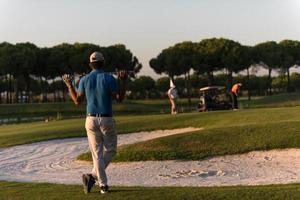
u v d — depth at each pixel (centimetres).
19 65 7975
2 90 10344
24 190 1020
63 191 966
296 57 8944
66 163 1595
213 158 1498
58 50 8450
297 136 1562
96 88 883
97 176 907
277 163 1394
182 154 1524
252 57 8681
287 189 878
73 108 6812
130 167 1437
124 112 6141
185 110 4800
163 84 10944
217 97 3809
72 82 921
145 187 988
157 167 1411
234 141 1596
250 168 1335
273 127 1680
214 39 8550
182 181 1165
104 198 873
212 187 950
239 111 2506
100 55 915
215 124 2225
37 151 1919
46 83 10312
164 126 2316
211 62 8238
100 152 902
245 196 835
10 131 2839
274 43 8938
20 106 6975
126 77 902
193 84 10769
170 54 8494
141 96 10894
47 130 2503
